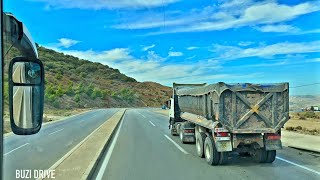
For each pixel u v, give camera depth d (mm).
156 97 185625
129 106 143125
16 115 2617
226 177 9906
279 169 11312
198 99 14789
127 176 9930
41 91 2752
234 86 11898
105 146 16203
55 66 115188
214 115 12320
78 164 11016
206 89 13242
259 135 12148
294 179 9695
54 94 87438
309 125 34438
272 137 12133
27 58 2604
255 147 12258
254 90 12016
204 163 12273
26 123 2771
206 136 13203
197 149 13914
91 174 10031
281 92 12203
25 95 2773
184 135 17656
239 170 11039
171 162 12383
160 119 44938
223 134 11758
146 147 16484
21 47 3008
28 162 11539
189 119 16344
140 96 170750
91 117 49625
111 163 12078
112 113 64438
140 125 33031
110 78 187250
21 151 14297
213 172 10664
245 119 11938
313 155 14500
